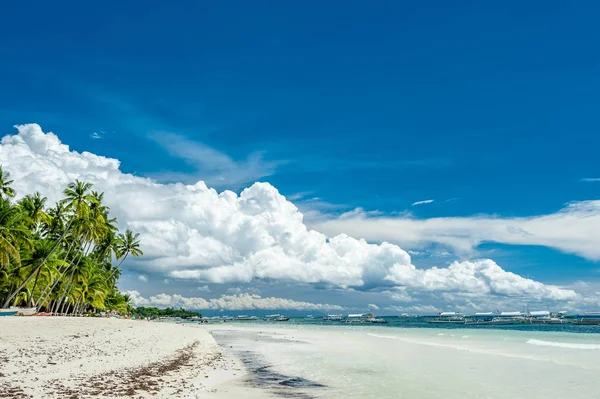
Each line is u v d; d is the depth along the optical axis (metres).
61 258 74.81
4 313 53.59
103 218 71.75
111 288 115.69
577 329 112.38
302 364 32.28
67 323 44.09
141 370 23.58
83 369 21.83
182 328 82.31
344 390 21.39
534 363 32.59
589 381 24.28
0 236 49.84
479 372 28.00
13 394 14.99
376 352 42.47
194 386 20.09
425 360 35.03
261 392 20.02
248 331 96.69
